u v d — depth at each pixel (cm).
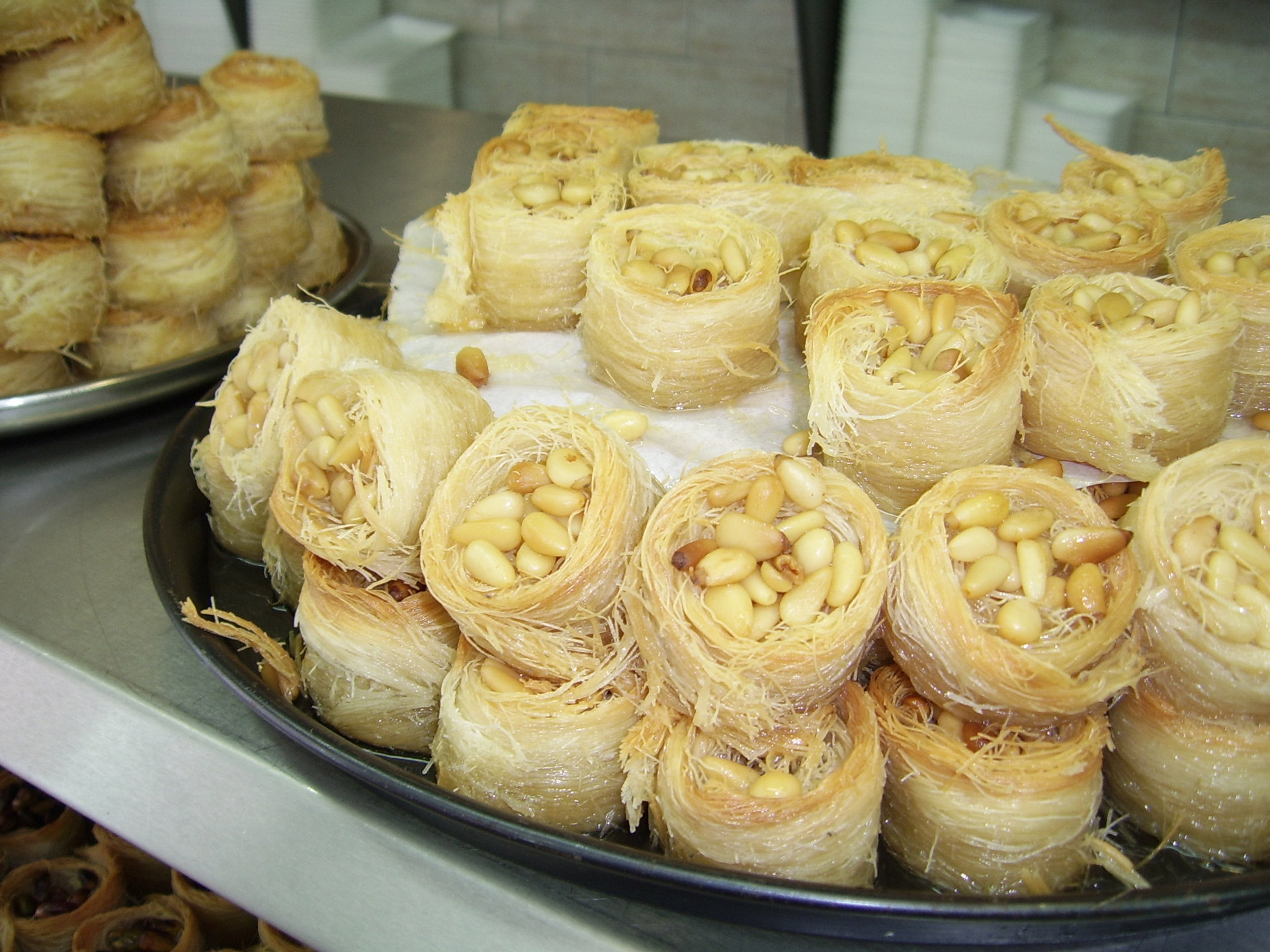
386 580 28
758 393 33
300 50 85
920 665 24
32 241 39
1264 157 62
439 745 26
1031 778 23
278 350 32
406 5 97
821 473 25
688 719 25
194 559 33
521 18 95
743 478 25
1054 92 66
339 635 28
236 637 29
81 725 29
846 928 22
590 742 25
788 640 23
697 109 93
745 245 33
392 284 41
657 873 22
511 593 25
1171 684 24
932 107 68
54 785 29
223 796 27
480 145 65
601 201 36
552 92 97
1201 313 28
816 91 71
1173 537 24
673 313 31
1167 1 62
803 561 24
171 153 42
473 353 34
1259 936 23
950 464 27
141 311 42
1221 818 24
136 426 41
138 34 41
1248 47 60
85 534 35
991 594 24
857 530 24
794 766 24
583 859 22
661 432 31
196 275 42
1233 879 21
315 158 63
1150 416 27
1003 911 21
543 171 38
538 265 36
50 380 42
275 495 28
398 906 25
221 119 44
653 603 24
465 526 25
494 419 31
